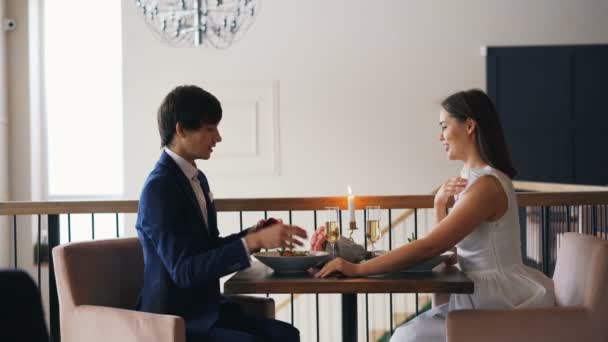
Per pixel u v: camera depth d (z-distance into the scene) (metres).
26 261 6.89
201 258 1.90
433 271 2.05
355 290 1.85
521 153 7.00
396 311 6.48
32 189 7.02
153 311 1.97
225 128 7.14
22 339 1.07
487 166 2.07
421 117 7.02
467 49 7.01
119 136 7.23
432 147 7.00
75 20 7.21
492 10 6.98
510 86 7.00
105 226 7.17
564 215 4.33
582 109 6.98
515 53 6.97
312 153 7.09
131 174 7.10
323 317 6.86
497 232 2.03
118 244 2.23
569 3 6.96
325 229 2.23
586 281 1.89
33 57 7.04
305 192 7.09
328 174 7.07
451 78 7.01
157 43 7.11
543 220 2.95
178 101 2.07
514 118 7.01
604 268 1.84
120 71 7.22
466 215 1.96
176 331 1.79
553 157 7.01
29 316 1.08
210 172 7.14
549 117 7.00
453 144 2.14
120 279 2.20
